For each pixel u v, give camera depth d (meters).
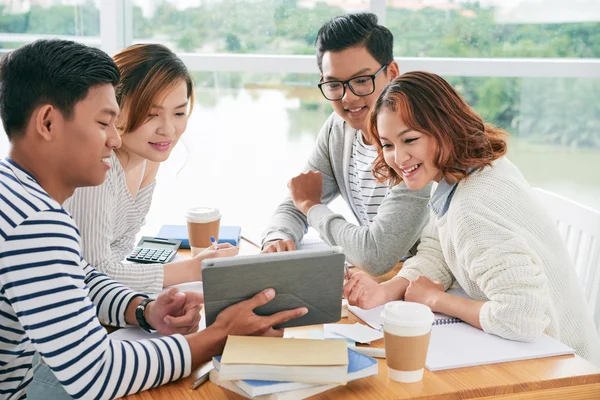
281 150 3.14
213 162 3.14
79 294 1.10
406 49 2.99
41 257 1.07
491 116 2.99
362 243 1.77
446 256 1.56
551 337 1.37
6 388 1.23
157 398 1.13
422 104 1.46
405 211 1.74
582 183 3.03
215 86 3.08
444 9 2.95
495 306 1.35
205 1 3.05
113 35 3.04
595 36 2.93
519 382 1.17
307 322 1.29
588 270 1.89
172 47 3.10
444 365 1.22
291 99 3.08
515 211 1.45
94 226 1.60
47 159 1.15
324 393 1.13
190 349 1.19
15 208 1.07
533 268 1.37
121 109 1.58
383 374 1.20
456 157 1.47
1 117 1.14
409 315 1.15
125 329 1.41
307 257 1.23
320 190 2.03
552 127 2.99
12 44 3.05
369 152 1.96
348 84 1.85
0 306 1.11
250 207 3.19
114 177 1.65
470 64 2.91
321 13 3.02
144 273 1.63
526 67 2.90
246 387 1.10
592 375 1.20
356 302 1.50
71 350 1.08
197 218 1.83
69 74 1.11
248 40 3.07
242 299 1.24
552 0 2.92
